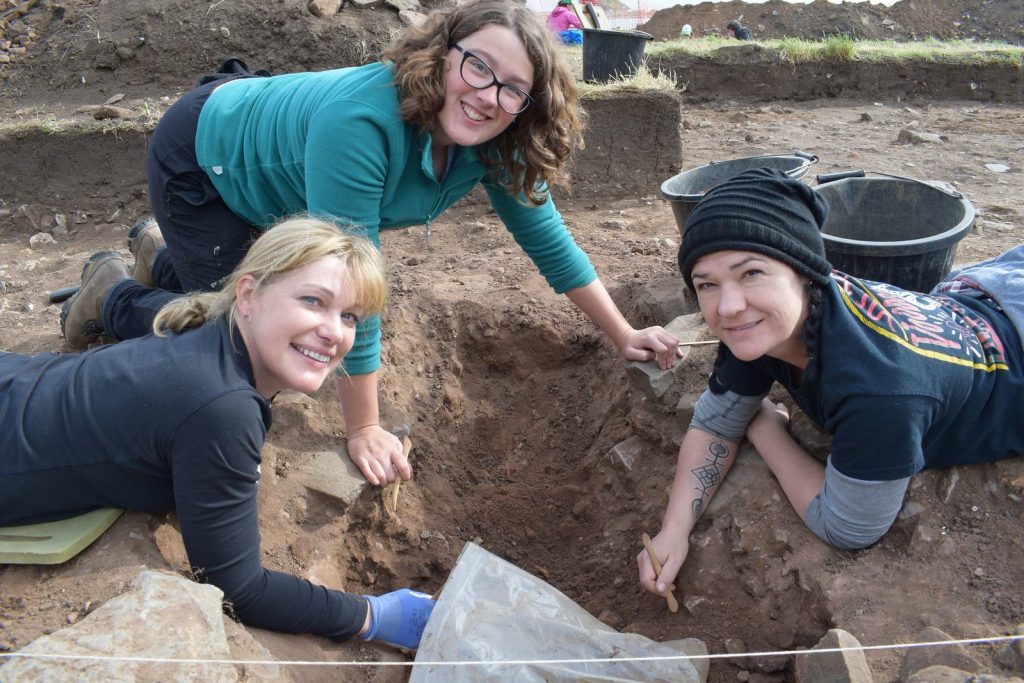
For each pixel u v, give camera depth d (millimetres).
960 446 2229
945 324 2184
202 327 2121
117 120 5711
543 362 3666
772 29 13711
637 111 5570
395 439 2781
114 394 1964
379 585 2773
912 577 2152
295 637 2135
